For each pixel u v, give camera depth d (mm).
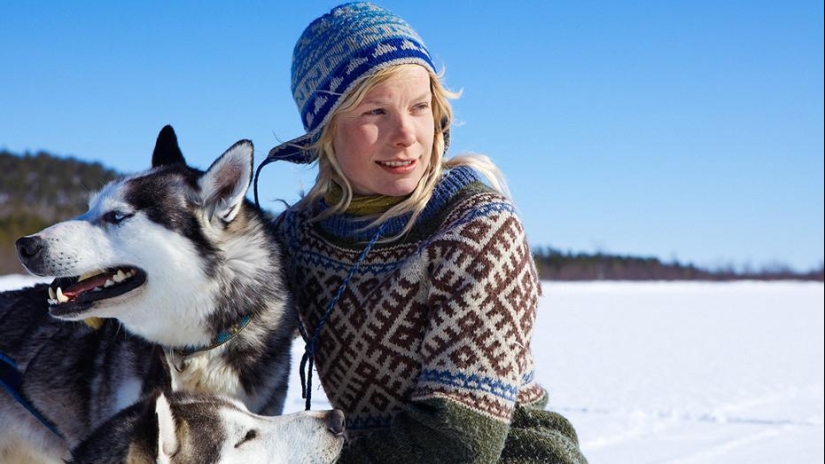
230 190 2959
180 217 2904
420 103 2727
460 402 2404
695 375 9961
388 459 2510
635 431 6574
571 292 32875
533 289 2582
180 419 2662
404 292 2578
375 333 2637
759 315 20891
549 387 8906
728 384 9234
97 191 3137
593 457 5660
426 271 2557
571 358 11539
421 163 2734
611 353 12164
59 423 3043
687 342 13953
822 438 6371
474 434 2400
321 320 2785
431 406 2434
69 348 3057
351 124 2727
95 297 2826
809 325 17781
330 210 2848
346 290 2738
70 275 2818
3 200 38000
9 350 3154
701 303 26062
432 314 2514
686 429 6688
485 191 2639
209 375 2936
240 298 2908
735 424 6918
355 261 2748
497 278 2477
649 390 8734
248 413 2809
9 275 23547
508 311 2479
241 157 2928
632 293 32844
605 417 7160
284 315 2977
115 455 2551
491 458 2426
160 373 2773
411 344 2598
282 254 3016
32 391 3053
